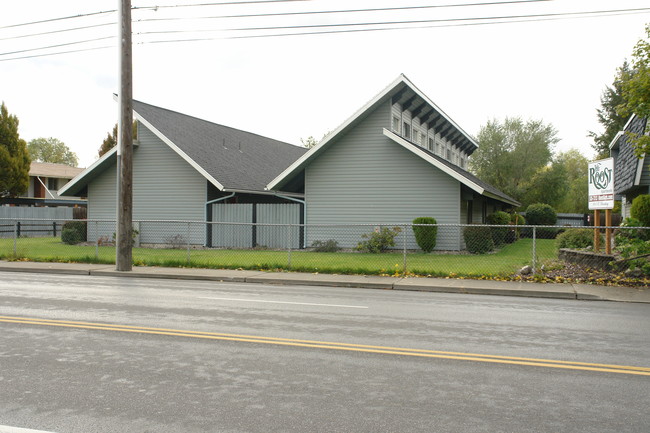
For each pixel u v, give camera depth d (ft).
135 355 21.13
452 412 15.33
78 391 16.87
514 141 171.63
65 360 20.35
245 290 41.37
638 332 26.71
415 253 70.13
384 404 15.92
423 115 91.66
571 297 39.24
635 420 14.88
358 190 76.38
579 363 20.72
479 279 46.70
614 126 162.61
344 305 34.30
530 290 40.52
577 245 61.00
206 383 17.74
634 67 46.01
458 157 126.21
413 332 26.11
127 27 51.75
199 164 79.77
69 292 38.88
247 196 89.56
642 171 64.08
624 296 38.40
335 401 16.11
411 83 75.15
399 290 43.14
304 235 78.28
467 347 23.13
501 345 23.58
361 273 49.98
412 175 73.92
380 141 75.46
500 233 89.92
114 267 54.75
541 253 71.05
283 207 79.77
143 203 86.22
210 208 82.94
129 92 52.24
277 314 30.58
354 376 18.69
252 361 20.47
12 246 78.95
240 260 60.08
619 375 19.20
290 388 17.30
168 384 17.61
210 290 41.01
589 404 16.14
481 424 14.47
